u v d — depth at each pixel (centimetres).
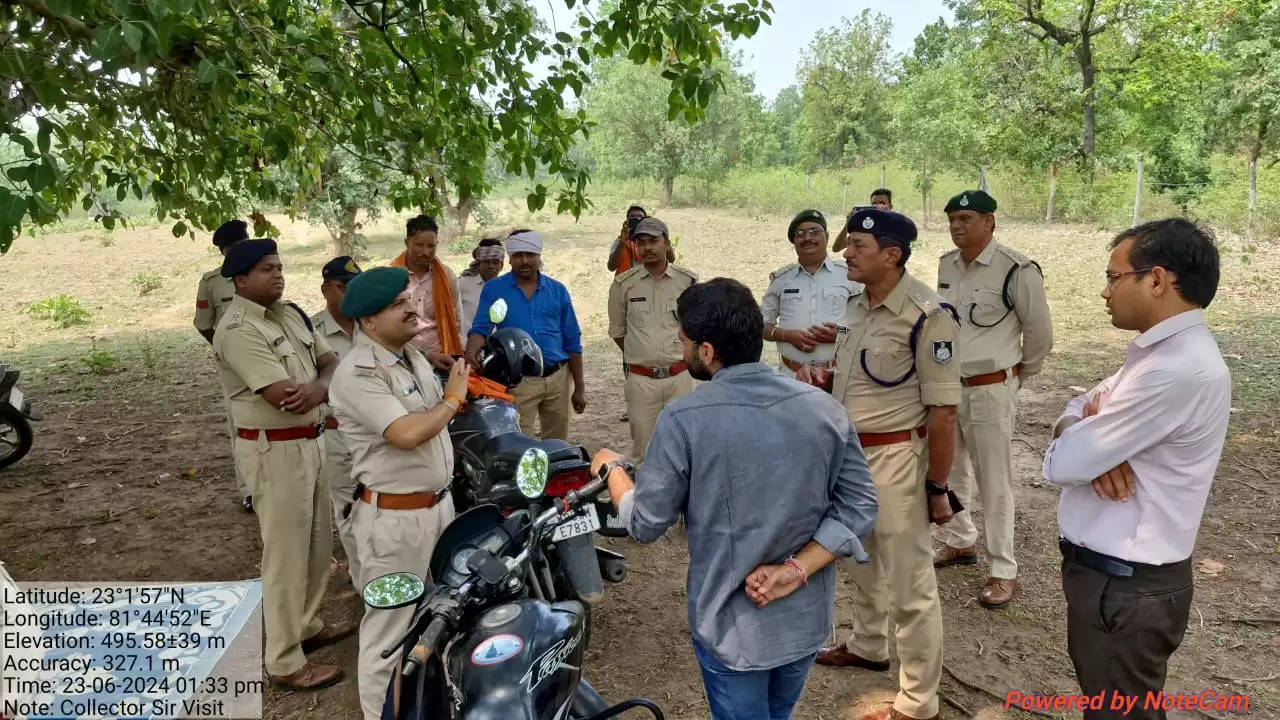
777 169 3638
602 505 348
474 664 211
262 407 346
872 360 313
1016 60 2295
